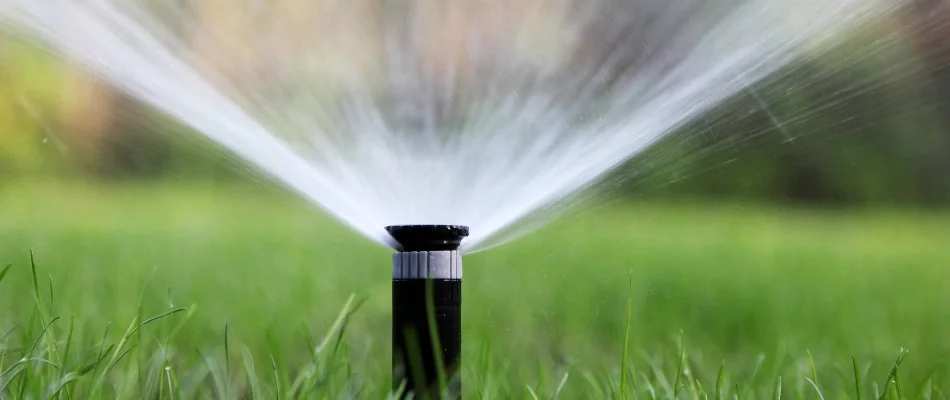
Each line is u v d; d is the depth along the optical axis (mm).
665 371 5766
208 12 9453
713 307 8398
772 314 8117
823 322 7883
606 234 15180
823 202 24250
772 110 15094
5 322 6117
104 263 9297
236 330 6438
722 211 23219
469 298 8109
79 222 15094
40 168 20578
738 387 4648
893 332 7547
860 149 24141
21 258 9430
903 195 24062
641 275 9977
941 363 5215
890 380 4500
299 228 14734
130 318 6379
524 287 8898
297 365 5535
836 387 5402
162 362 4340
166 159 21891
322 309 7352
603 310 7891
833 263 12641
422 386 3391
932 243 17266
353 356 5891
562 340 6660
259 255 10688
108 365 4402
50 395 3869
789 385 5254
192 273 8820
